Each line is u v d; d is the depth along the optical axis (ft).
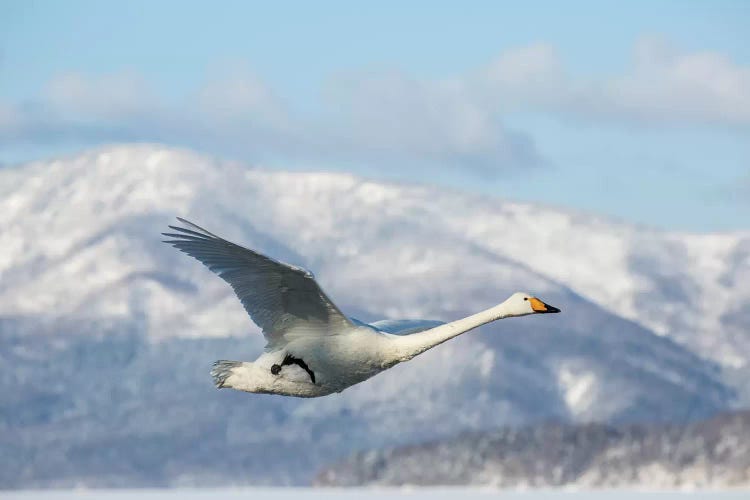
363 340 49.57
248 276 47.24
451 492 440.86
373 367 50.08
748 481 404.57
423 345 50.49
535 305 51.85
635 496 362.74
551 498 364.99
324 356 49.55
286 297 48.16
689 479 413.39
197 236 46.09
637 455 440.86
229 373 49.85
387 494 432.25
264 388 49.75
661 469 425.28
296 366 49.55
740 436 424.05
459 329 51.39
